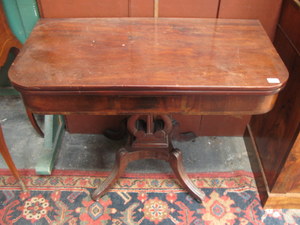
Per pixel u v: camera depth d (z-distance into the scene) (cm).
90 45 108
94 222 135
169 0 130
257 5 131
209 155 168
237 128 176
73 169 158
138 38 113
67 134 178
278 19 135
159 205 142
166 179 154
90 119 171
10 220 135
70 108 96
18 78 91
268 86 90
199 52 106
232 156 168
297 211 141
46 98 93
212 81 91
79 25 121
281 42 132
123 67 97
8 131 180
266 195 138
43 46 107
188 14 135
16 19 138
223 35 116
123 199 144
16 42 143
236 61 101
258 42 112
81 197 145
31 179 153
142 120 141
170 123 130
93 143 173
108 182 142
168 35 116
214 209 141
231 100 95
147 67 98
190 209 141
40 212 138
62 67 96
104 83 90
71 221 135
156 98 94
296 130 114
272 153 138
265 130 148
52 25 121
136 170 158
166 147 138
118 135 169
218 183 152
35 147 171
